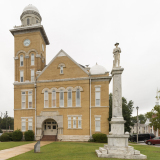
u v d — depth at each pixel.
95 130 28.56
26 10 36.69
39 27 33.25
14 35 34.69
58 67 31.33
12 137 29.86
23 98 32.22
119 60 15.38
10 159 12.78
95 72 30.72
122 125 14.08
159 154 15.10
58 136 29.33
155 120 33.09
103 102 29.09
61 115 29.86
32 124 30.97
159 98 33.38
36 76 32.66
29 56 33.62
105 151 13.18
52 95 30.83
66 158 12.62
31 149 18.62
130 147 13.39
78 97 29.94
